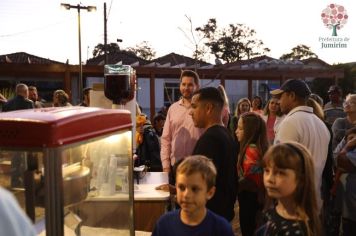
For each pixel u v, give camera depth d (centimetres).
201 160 199
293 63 2055
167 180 344
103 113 185
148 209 290
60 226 149
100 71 1733
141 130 453
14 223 88
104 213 199
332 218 358
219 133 253
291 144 198
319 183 300
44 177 148
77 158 168
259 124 349
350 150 339
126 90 294
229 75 1862
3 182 154
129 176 217
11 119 149
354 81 2705
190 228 193
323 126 310
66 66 1661
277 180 190
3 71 1597
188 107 371
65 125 152
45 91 2152
